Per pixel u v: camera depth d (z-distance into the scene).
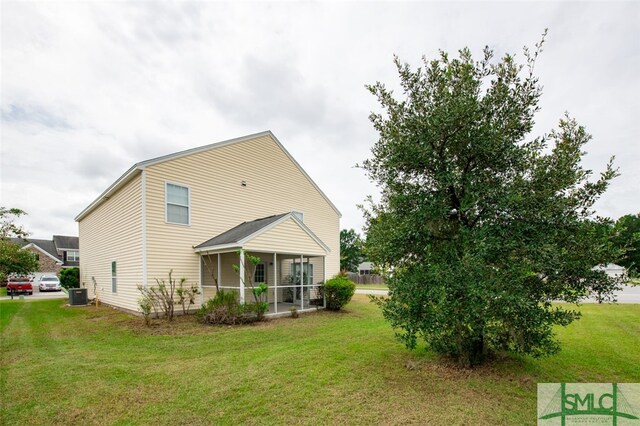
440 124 4.11
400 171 4.69
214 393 4.17
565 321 4.04
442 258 4.27
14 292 23.78
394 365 5.09
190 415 3.60
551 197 3.98
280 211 14.64
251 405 3.80
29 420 3.55
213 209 12.02
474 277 3.76
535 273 3.99
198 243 11.45
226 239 10.57
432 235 4.53
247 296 12.45
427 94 4.54
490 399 3.79
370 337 7.22
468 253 3.74
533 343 4.09
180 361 5.61
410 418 3.37
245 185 13.24
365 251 4.96
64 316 10.96
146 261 10.05
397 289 4.34
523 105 4.21
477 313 3.70
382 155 4.77
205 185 11.84
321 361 5.38
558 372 4.64
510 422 3.26
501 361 4.99
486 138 4.11
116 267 12.48
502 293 3.52
